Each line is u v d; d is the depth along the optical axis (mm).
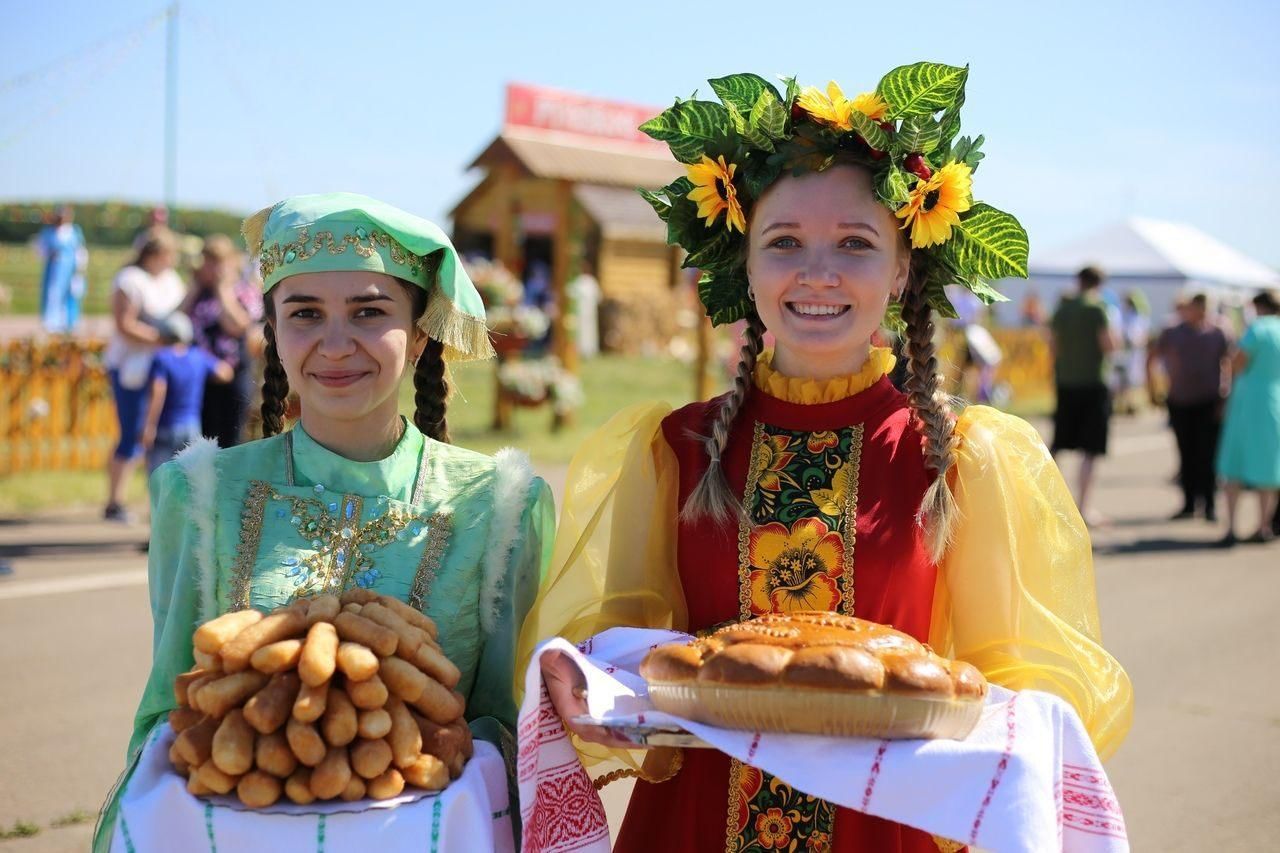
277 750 1896
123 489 9016
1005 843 1821
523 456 2404
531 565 2393
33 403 10695
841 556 2213
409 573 2256
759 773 2188
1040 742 1931
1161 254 24422
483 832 1980
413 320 2330
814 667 1851
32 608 6750
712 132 2340
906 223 2256
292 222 2201
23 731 4957
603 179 15750
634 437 2426
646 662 2020
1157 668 6309
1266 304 9836
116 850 1941
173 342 8031
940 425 2250
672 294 27859
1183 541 10023
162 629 2264
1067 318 10570
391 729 1943
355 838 1901
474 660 2305
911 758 1860
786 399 2334
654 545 2379
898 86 2260
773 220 2223
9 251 30812
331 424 2297
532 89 15617
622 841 2328
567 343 16000
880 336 2625
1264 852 4191
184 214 24922
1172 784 4785
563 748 2162
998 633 2195
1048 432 17078
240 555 2230
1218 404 10859
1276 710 5656
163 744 2061
